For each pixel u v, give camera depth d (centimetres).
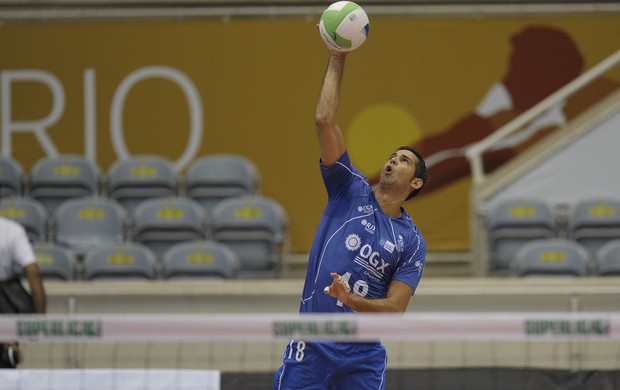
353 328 1196
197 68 3184
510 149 3145
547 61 3172
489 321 1212
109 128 3169
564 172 2881
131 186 3019
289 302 2138
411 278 1241
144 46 3198
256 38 3189
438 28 3173
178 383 1559
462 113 3152
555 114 3150
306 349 1245
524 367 1922
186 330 1236
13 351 1684
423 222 3114
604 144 2886
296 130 3155
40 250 2506
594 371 1850
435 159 3138
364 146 3145
